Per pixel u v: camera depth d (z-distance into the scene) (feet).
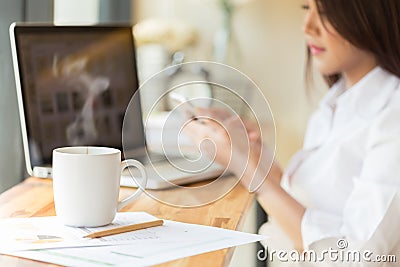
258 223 8.00
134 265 2.92
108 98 5.67
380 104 5.83
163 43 12.01
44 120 5.08
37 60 5.12
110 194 3.51
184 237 3.42
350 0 5.58
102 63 5.67
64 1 8.98
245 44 13.52
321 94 13.17
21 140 5.88
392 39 5.68
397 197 5.00
